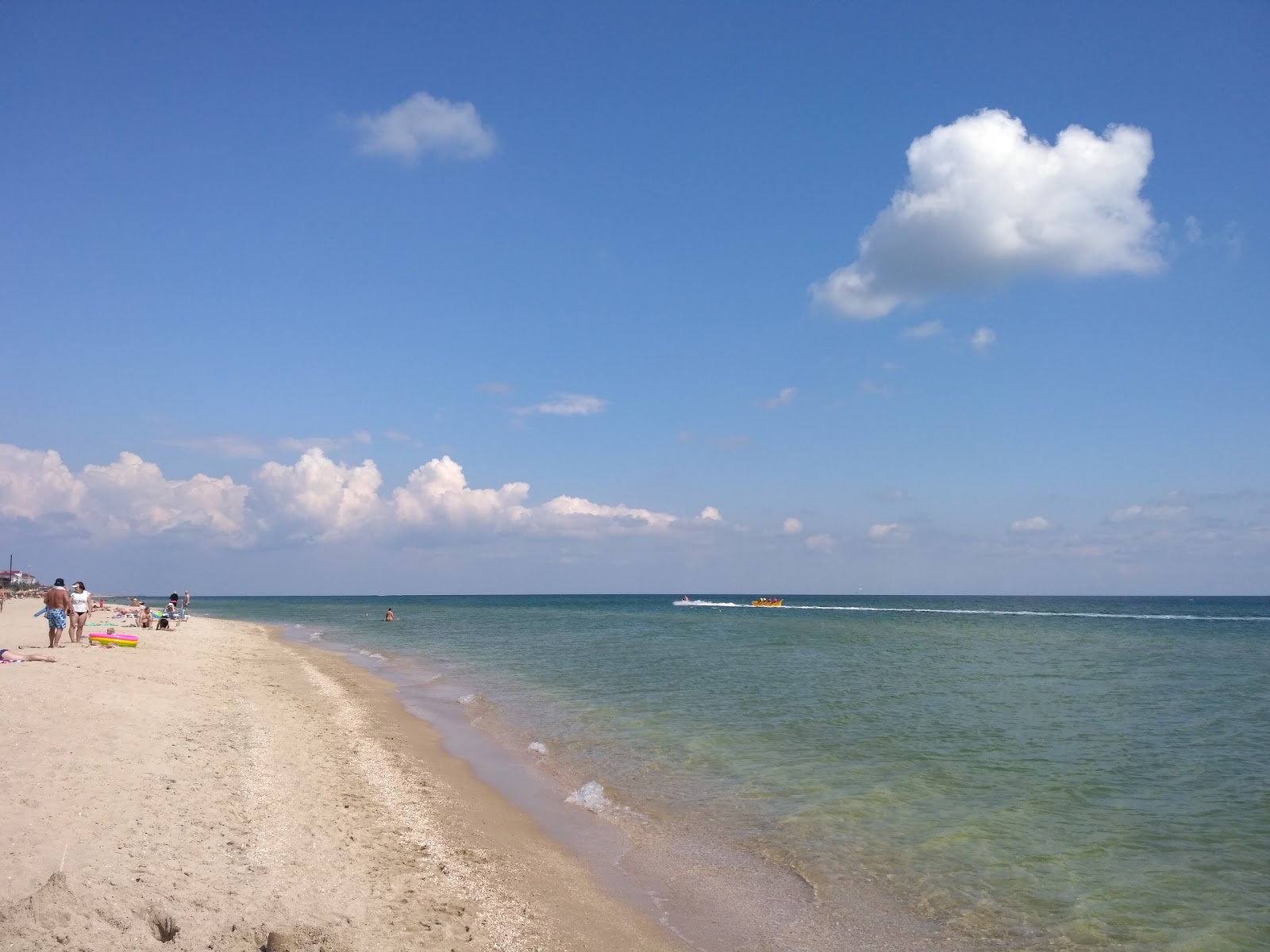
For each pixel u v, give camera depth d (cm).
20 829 791
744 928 858
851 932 852
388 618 7325
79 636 2659
